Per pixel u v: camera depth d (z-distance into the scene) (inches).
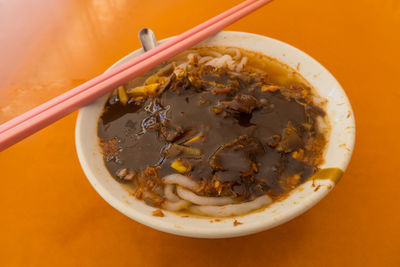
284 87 10.6
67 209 9.1
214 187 8.0
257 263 7.9
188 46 11.0
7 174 9.9
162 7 16.4
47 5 16.5
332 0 16.5
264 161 8.4
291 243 8.3
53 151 10.6
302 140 9.0
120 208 7.1
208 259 8.0
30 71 13.2
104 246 8.3
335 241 8.3
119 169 8.6
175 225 6.7
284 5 16.3
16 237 8.5
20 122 8.5
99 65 13.4
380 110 11.4
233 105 9.0
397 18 15.4
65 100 9.0
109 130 9.4
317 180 7.7
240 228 6.6
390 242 8.3
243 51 12.0
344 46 13.9
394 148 10.3
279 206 7.4
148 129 9.3
